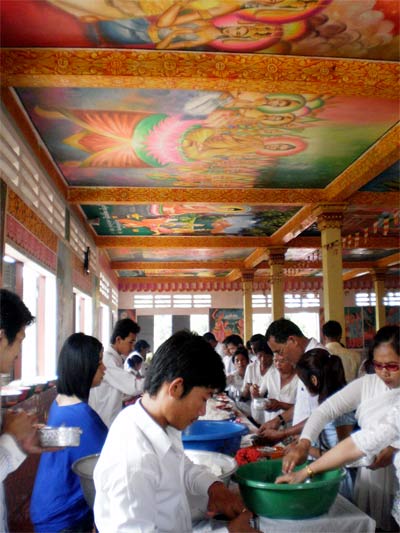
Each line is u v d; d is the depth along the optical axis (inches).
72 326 317.7
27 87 182.9
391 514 95.3
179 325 767.1
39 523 93.2
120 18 146.3
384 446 79.5
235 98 195.2
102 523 61.3
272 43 162.1
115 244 461.1
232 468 87.0
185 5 140.9
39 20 147.4
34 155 220.2
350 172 282.7
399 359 93.2
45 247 238.1
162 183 305.7
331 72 170.1
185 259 608.7
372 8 143.5
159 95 190.7
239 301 773.9
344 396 104.0
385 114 212.4
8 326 80.4
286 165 277.3
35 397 202.7
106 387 165.5
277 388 187.2
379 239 492.7
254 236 475.2
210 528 78.0
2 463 71.2
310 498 76.9
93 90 185.9
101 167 273.0
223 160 267.6
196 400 66.2
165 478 64.7
